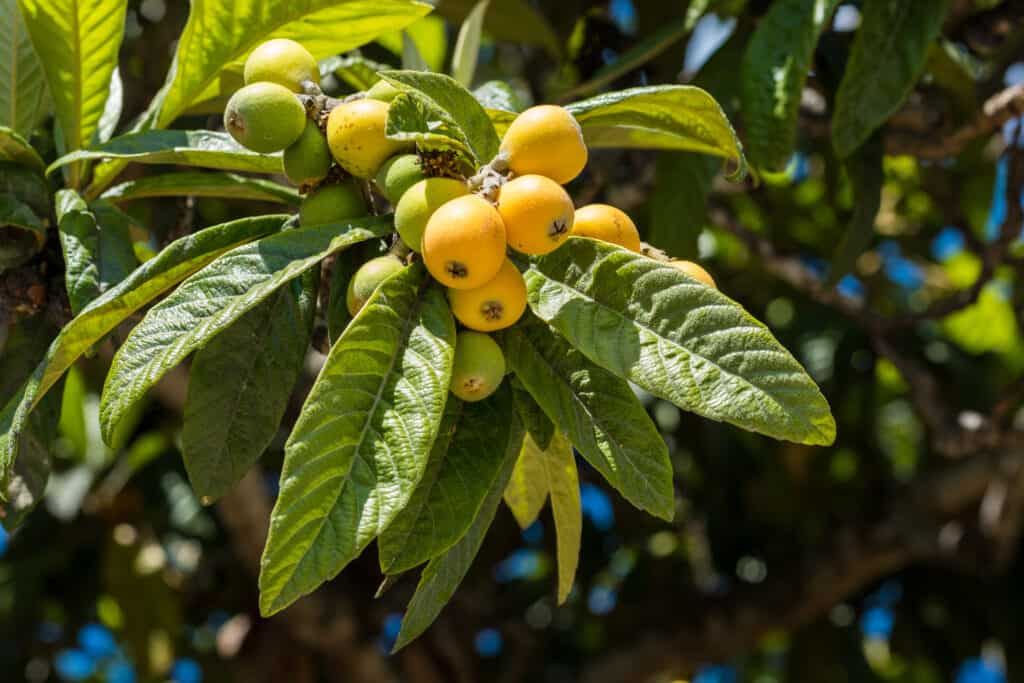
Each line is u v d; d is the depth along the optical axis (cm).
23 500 103
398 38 154
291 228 94
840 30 153
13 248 104
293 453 84
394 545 89
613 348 87
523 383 90
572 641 254
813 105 165
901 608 248
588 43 164
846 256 132
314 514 83
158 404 216
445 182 88
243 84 111
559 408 90
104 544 228
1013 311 207
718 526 243
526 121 89
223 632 242
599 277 89
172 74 111
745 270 221
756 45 123
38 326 106
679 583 247
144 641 222
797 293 221
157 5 178
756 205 217
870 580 251
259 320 98
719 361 86
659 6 159
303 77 95
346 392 85
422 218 87
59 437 217
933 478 230
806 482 237
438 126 90
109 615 238
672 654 237
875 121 124
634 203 172
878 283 228
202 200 181
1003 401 162
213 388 97
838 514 240
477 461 91
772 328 220
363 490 84
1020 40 146
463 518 90
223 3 105
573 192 172
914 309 230
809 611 236
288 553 83
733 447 236
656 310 88
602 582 256
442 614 246
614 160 166
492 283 87
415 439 85
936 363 225
